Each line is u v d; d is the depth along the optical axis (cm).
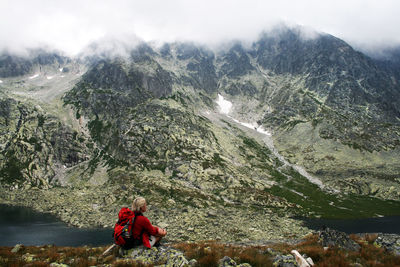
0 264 1465
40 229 7819
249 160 18675
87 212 9812
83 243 6419
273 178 16762
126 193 12094
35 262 1499
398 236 2744
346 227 9419
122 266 1320
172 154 16788
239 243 4859
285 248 2384
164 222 8275
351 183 16925
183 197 12031
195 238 6675
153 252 1416
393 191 15950
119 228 1385
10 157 14938
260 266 1536
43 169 14988
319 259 1738
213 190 13712
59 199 11569
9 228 7869
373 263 1662
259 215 10512
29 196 11950
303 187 15938
